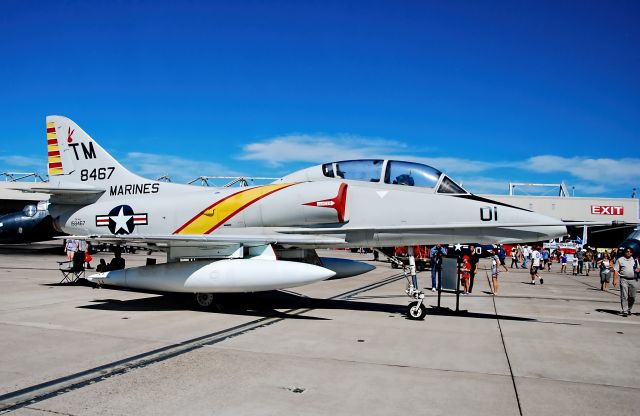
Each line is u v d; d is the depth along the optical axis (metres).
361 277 19.25
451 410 4.23
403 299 11.87
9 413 4.00
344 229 9.42
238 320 8.42
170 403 4.27
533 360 6.02
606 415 4.19
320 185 9.55
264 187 10.17
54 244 46.06
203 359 5.76
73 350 6.10
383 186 9.56
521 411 4.24
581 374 5.45
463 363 5.80
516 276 22.47
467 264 14.35
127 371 5.23
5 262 22.75
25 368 5.29
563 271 27.19
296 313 9.29
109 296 11.47
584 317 9.79
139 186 11.97
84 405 4.20
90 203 12.52
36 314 8.77
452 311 10.00
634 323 9.19
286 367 5.47
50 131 13.02
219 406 4.22
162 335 7.08
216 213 10.24
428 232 9.05
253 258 9.37
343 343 6.73
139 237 9.07
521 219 8.60
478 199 9.02
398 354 6.17
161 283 9.38
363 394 4.61
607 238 37.88
